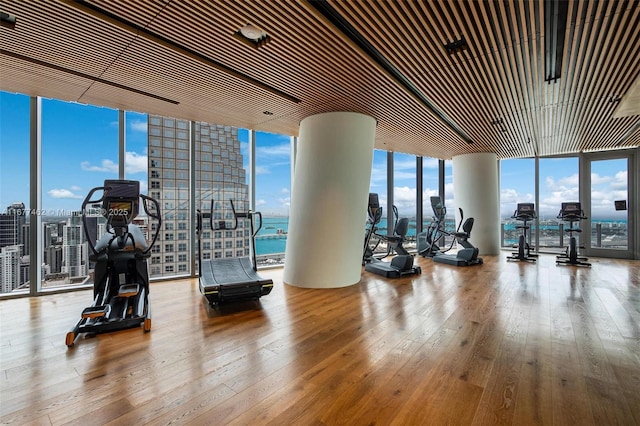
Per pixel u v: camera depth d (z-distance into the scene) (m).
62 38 2.66
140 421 1.63
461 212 6.88
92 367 2.20
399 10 2.39
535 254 7.64
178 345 2.57
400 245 5.75
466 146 7.07
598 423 1.60
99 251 3.05
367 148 4.78
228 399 1.83
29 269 4.04
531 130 5.75
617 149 7.37
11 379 2.04
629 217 7.27
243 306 3.65
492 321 3.10
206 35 2.66
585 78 3.57
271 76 3.43
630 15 2.43
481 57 3.10
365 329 2.92
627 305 3.60
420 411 1.71
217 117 4.87
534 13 2.42
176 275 5.12
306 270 4.56
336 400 1.81
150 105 4.32
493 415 1.67
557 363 2.23
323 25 2.53
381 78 3.48
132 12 2.34
